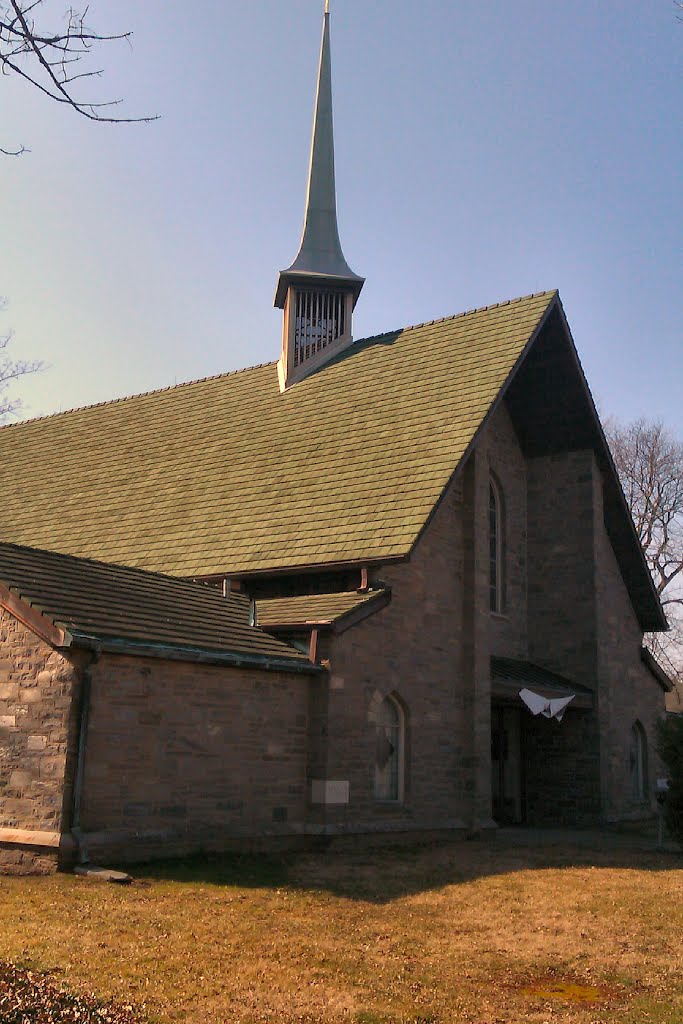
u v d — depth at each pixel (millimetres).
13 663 13523
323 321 26891
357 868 14375
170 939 9383
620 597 26875
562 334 23141
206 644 14875
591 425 24281
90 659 13016
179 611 16109
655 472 45656
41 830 12648
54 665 13094
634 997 8352
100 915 10172
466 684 19969
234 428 25328
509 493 24625
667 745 18375
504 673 21562
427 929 10539
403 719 18344
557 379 23844
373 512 18797
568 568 24375
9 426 32562
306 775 16453
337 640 16844
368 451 20938
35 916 9969
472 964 9211
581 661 23766
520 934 10469
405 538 17562
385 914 11195
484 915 11336
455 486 20656
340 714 16703
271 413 25094
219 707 14945
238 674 15336
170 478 24312
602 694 23719
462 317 24297
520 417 25047
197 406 27781
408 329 25438
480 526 20875
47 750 12875
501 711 24406
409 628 18625
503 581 24094
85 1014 7156
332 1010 7656
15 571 14430
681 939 10383
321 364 26219
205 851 14320
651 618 27719
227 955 8969
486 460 21625
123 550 21969
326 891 12375
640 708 27109
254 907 11070
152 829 13617
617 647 26125
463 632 20219
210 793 14602
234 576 19203
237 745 15164
